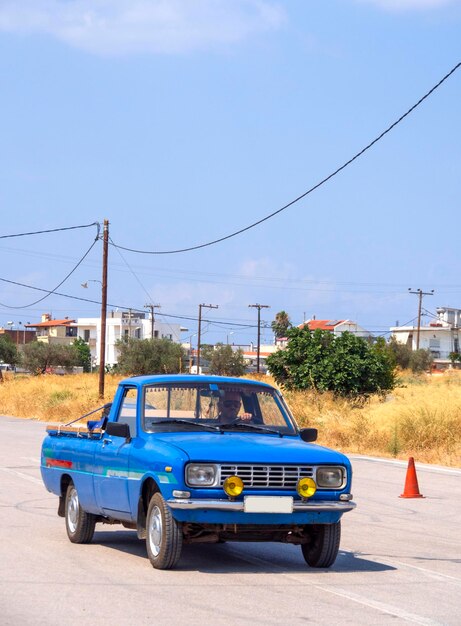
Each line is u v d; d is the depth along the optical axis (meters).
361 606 8.85
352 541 13.31
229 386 11.84
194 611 8.47
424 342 166.50
